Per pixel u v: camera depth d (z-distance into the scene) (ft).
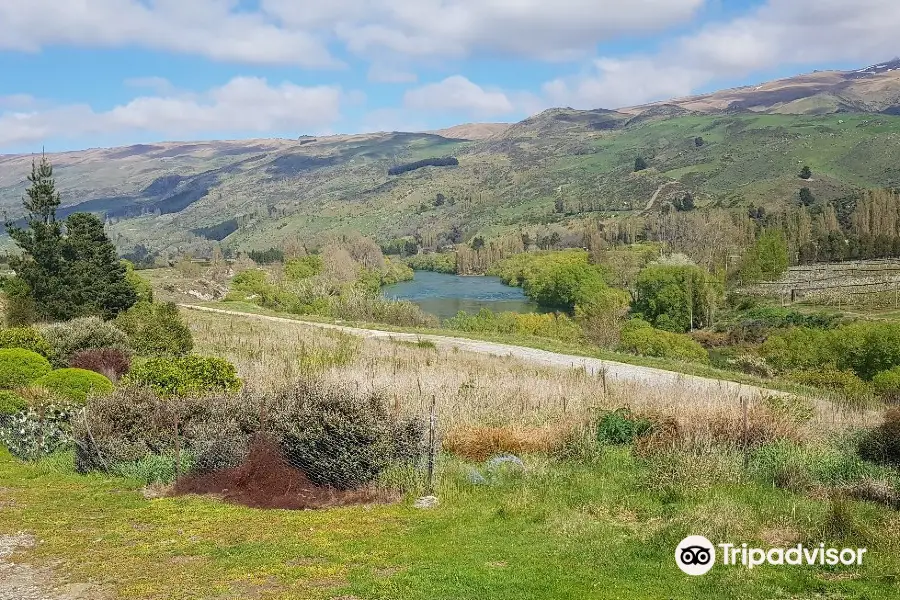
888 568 23.58
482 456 42.88
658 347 166.30
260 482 35.73
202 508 32.76
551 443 44.32
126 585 22.67
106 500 34.37
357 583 22.43
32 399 51.72
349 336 126.93
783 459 38.60
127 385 47.14
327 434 36.58
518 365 98.02
